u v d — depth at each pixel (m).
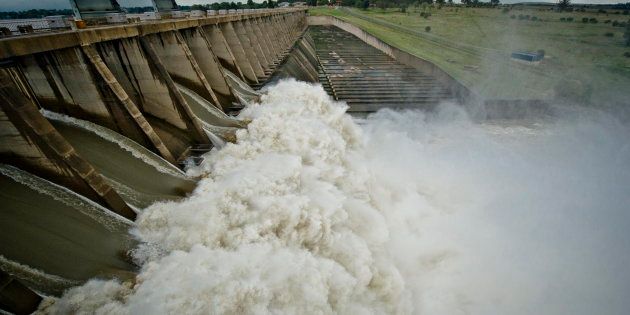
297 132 21.77
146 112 20.27
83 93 15.49
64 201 12.32
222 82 28.48
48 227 11.24
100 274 10.58
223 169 17.67
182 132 20.70
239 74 34.12
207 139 21.09
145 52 18.98
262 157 19.11
